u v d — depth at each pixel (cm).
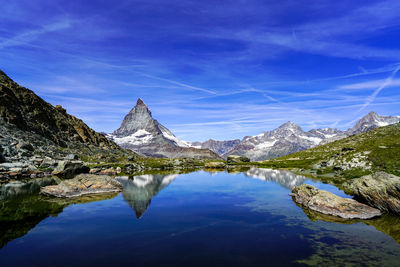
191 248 2408
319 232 2861
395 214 3503
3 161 9169
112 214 3753
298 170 11762
